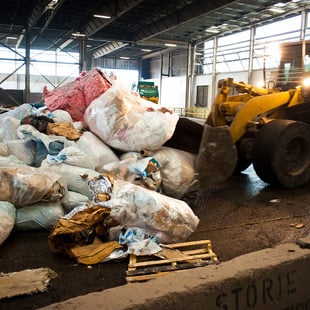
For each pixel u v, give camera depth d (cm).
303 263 232
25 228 314
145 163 357
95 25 1945
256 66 2120
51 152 378
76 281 239
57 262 266
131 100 411
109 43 2703
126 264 265
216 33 2320
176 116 396
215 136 382
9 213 294
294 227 352
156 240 284
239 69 2275
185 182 381
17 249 286
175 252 272
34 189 305
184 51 2809
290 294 228
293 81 627
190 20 1695
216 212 396
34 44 2650
